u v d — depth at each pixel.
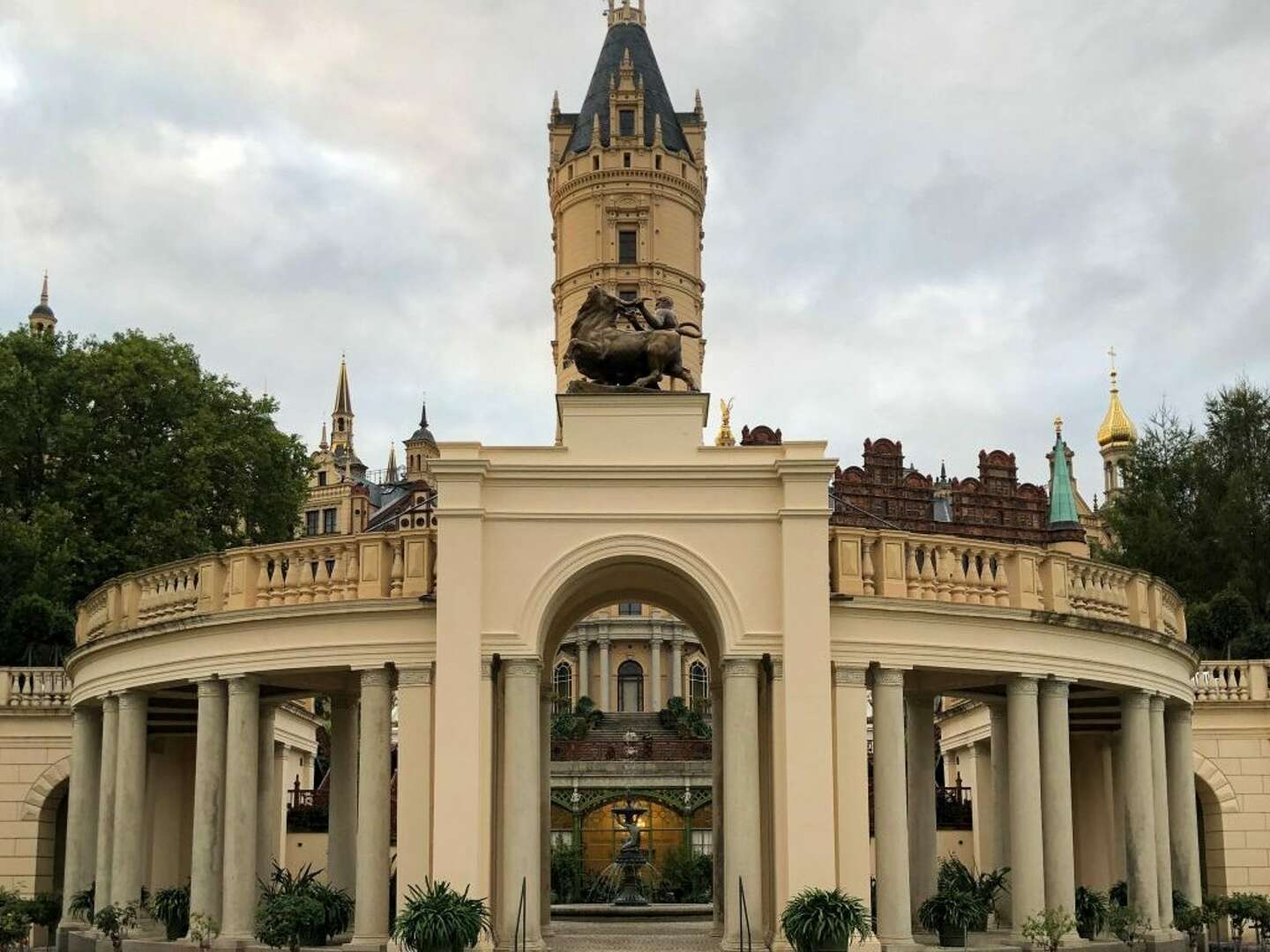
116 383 57.81
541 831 31.52
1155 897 29.86
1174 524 62.97
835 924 23.92
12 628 45.28
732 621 26.75
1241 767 39.84
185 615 29.91
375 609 27.53
